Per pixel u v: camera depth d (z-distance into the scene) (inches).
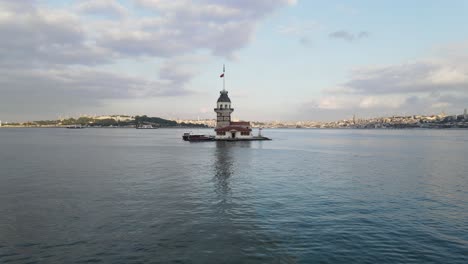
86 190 1302.9
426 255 684.1
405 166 2116.1
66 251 699.4
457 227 855.7
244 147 4025.6
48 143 4734.3
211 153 3115.2
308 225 868.0
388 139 6589.6
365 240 763.4
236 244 739.4
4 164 2165.4
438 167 2065.7
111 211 994.7
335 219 921.5
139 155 2891.2
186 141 5531.5
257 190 1311.5
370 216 949.8
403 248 719.1
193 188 1349.7
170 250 706.2
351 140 6186.0
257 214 969.5
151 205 1069.1
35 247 719.1
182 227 850.8
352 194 1238.9
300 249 713.0
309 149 3715.6
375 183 1476.4
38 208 1026.7
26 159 2496.3
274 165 2153.1
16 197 1176.2
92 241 753.0
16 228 839.1
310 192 1274.6
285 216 949.2
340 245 734.5
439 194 1245.7
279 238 775.1
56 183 1456.7
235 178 1606.8
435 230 833.5
